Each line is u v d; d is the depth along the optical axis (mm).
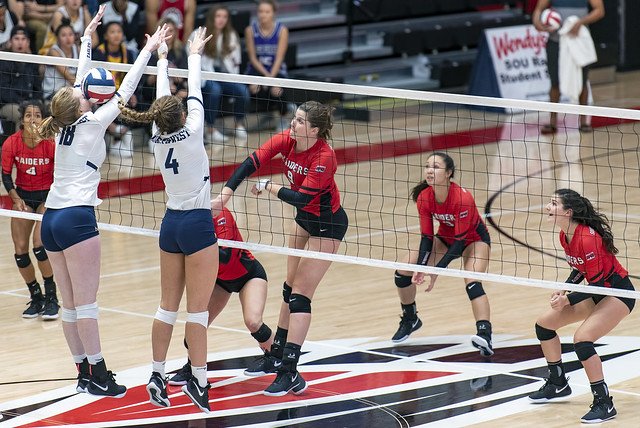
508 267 17922
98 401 12562
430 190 13977
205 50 28672
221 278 12891
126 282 17766
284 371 12633
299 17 34969
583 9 29938
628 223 20641
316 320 15680
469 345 14422
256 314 12805
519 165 26328
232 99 29281
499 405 12188
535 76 33500
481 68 32938
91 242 12039
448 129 30688
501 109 32688
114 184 24234
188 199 11516
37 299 16125
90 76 12078
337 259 12562
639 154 27188
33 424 11836
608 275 11922
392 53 34844
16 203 15406
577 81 30250
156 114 11234
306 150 12555
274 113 30656
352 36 35000
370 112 31672
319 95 31328
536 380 13000
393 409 12117
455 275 13008
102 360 12484
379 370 13508
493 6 38781
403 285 14461
